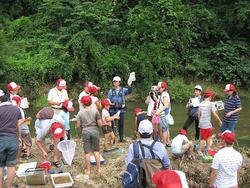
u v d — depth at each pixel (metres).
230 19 16.52
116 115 7.11
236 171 4.36
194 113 7.34
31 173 5.41
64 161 6.43
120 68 14.20
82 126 5.78
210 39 16.92
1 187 5.02
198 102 7.36
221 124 7.15
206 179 6.36
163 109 6.82
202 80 15.68
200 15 16.31
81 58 13.91
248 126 10.46
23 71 13.47
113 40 15.55
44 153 6.13
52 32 15.39
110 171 6.05
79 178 5.79
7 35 15.15
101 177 5.89
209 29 16.62
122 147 7.43
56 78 13.88
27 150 6.67
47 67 13.66
